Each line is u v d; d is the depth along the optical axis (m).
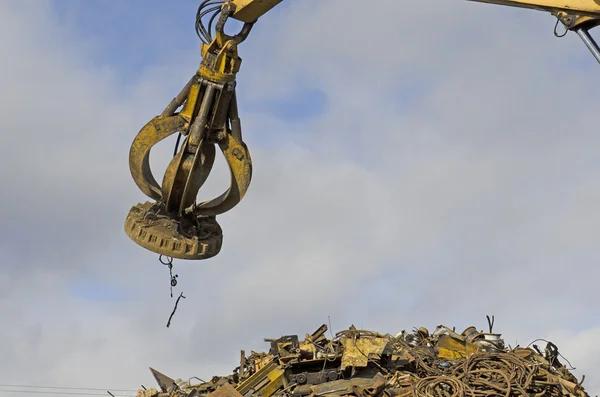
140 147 12.81
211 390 15.84
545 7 10.05
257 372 14.61
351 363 14.06
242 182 13.06
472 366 13.38
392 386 13.67
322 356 14.86
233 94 13.02
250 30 13.19
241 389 14.38
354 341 14.63
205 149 13.00
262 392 14.32
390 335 16.59
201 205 13.20
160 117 12.85
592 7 9.52
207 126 12.93
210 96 12.73
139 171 12.93
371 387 13.29
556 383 13.34
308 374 14.39
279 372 14.55
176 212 13.02
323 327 16.73
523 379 12.92
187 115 12.83
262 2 12.64
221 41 12.86
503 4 10.59
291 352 15.62
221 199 13.17
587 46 9.71
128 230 12.90
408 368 14.52
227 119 13.12
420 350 15.45
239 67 12.93
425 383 13.00
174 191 12.77
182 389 16.36
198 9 13.02
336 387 13.91
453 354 15.74
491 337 16.30
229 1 12.88
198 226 13.16
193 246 12.83
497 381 12.92
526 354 14.86
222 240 13.48
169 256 12.76
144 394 16.62
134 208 13.21
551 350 15.23
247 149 13.09
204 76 12.72
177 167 12.62
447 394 12.70
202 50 13.03
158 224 12.84
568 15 9.84
